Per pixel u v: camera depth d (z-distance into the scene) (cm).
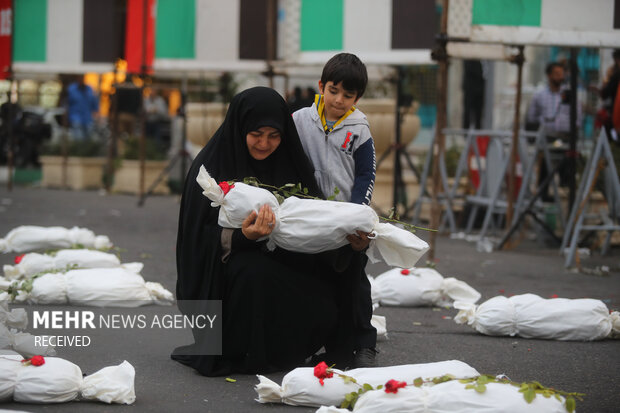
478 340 1681
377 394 1118
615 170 2592
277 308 1372
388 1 2847
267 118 1367
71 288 1864
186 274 1402
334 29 2998
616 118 2761
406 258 1332
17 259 2095
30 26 4206
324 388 1213
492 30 2409
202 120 4138
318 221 1297
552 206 3241
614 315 1709
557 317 1683
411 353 1570
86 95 5581
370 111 3538
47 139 5666
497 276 2417
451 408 1084
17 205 3947
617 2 2398
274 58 3375
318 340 1405
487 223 3027
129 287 1875
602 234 2955
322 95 1473
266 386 1227
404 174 4094
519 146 3148
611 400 1295
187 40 3547
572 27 2409
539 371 1458
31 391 1200
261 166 1422
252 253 1380
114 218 3550
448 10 2411
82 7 4047
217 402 1241
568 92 3462
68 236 2389
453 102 4978
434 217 2511
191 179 1418
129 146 4844
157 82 5612
